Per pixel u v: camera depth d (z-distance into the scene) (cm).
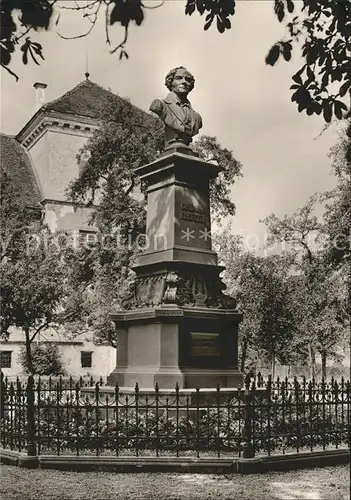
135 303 1218
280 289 1909
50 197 3456
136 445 878
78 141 3572
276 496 728
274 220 1958
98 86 3638
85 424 958
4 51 629
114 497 724
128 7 538
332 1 782
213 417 980
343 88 797
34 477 827
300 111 806
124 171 2734
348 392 967
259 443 942
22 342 3147
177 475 841
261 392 1092
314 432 917
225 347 1178
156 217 1251
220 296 1209
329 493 741
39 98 3562
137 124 2770
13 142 3750
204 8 788
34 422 916
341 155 1769
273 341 1936
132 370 1166
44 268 2741
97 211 2762
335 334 1783
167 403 898
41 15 588
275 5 802
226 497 724
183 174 1234
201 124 1295
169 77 1293
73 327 2745
